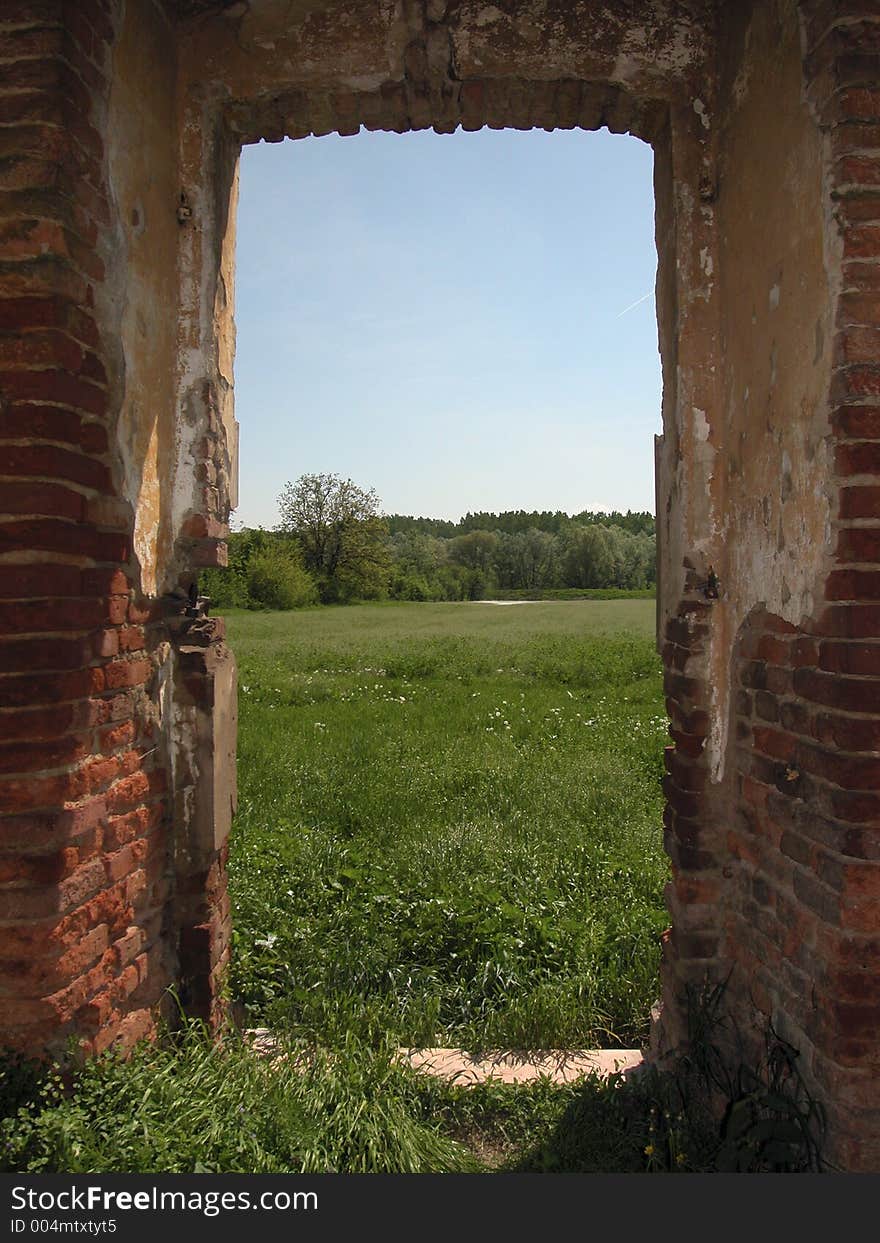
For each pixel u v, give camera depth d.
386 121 3.02
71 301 2.04
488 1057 2.94
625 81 2.73
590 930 3.63
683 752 2.72
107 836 2.26
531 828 5.04
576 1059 2.92
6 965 1.97
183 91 2.76
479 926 3.65
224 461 2.92
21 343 1.97
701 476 2.69
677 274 2.73
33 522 1.96
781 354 2.21
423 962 3.54
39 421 1.96
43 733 1.97
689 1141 2.27
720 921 2.68
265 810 5.48
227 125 2.90
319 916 3.86
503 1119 2.61
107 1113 1.97
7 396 1.96
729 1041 2.55
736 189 2.54
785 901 2.20
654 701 10.67
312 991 3.23
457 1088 2.70
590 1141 2.36
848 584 1.88
